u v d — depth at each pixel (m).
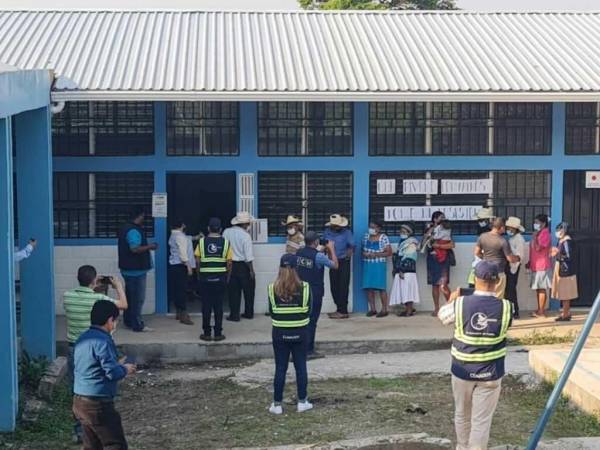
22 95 10.41
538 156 15.51
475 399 8.08
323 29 17.28
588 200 15.72
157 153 15.10
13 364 9.54
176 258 14.55
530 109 15.49
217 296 13.47
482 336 7.96
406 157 15.38
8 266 9.43
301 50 16.02
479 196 15.57
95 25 17.00
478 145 15.48
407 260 15.07
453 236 15.57
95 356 7.76
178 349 13.36
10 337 9.45
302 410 10.38
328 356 13.49
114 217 15.20
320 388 11.50
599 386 10.09
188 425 10.07
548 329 14.30
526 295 15.63
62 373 11.55
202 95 13.73
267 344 13.50
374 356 13.41
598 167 15.60
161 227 15.20
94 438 8.01
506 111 15.47
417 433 9.22
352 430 9.64
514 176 15.59
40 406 10.34
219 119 15.18
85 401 7.80
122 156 15.08
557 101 14.30
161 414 10.55
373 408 10.47
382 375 12.14
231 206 15.96
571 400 10.41
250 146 15.20
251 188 15.26
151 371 12.92
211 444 9.36
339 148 15.35
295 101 14.41
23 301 12.10
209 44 16.22
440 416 10.10
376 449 8.72
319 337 13.81
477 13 18.45
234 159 15.21
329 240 14.88
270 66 15.08
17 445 9.25
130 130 15.09
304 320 10.30
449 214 15.51
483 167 15.48
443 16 18.25
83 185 15.12
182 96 13.70
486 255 14.38
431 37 16.98
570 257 14.71
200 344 13.39
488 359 7.96
